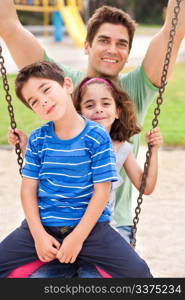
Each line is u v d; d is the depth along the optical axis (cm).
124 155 343
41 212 297
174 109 1084
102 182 288
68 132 291
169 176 725
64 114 289
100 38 381
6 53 1753
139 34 2664
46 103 280
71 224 290
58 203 289
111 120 340
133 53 1783
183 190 671
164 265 470
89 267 301
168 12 368
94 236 294
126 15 385
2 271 305
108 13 381
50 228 293
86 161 288
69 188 288
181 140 877
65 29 2862
